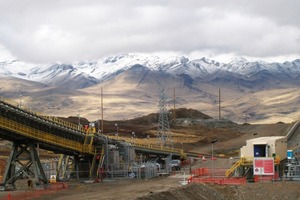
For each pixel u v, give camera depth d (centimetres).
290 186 8044
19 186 9812
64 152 11112
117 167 11525
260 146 10038
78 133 10875
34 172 9325
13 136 9038
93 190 8481
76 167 11594
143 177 11356
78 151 10912
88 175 11600
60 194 7875
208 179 9006
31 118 9088
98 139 11500
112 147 11650
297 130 15825
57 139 10038
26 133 8975
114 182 10275
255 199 7781
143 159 15488
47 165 12638
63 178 11400
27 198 7394
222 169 11644
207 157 17388
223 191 8194
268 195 7856
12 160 9356
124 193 7538
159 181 10162
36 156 9481
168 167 13462
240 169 9781
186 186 7775
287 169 9450
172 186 8544
